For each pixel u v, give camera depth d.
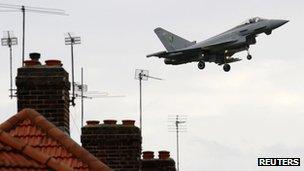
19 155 30.78
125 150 54.03
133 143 54.16
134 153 54.06
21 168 29.64
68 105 47.69
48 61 46.81
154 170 64.75
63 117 46.00
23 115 36.09
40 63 46.94
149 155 65.38
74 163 34.34
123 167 53.91
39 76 46.19
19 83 46.03
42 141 35.03
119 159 53.91
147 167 64.81
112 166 53.84
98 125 54.22
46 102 46.06
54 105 46.03
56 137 35.22
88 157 34.81
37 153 31.05
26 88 46.12
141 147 55.19
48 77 46.19
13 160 29.97
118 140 54.03
